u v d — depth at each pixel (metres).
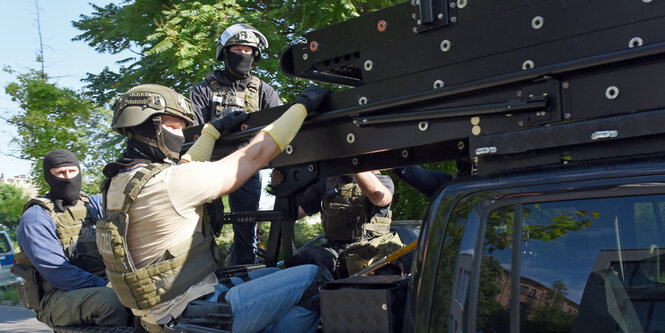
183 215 2.43
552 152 1.89
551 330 1.64
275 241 3.30
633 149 1.75
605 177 1.66
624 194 1.62
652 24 1.74
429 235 1.92
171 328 2.44
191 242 2.48
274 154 2.53
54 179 3.81
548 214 1.71
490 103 2.05
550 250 1.68
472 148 2.03
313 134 2.67
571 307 1.63
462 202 1.87
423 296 1.86
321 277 2.59
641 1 1.76
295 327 2.52
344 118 2.53
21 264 3.80
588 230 1.65
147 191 2.40
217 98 4.50
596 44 1.84
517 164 1.95
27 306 3.79
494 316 1.71
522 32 1.98
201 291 2.49
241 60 4.48
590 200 1.66
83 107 13.03
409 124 2.30
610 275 1.60
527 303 1.68
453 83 2.15
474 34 2.10
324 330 2.20
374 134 2.42
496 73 2.05
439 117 2.18
